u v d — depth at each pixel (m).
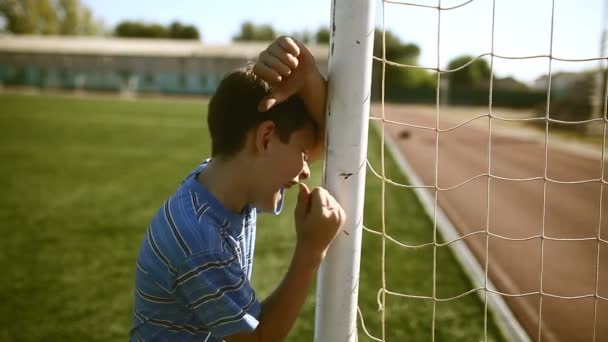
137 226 6.07
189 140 16.12
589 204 7.86
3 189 8.22
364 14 1.15
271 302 1.20
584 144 18.22
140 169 10.58
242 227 1.30
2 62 52.56
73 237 5.59
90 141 15.20
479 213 7.18
